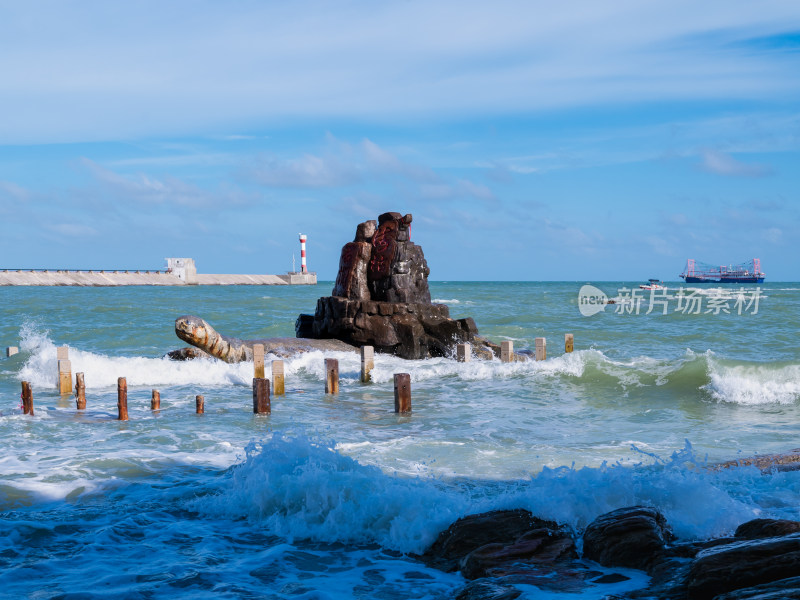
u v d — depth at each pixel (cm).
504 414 1571
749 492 857
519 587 601
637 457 1117
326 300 2609
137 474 1027
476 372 2156
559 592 589
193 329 2192
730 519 729
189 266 17800
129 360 2122
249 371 2144
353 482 838
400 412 1562
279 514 817
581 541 718
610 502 768
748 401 1688
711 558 563
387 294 2558
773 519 675
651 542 661
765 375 1814
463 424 1447
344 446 1194
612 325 4225
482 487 934
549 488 793
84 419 1474
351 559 718
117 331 3541
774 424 1427
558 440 1273
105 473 1030
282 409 1627
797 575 531
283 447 955
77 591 618
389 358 2428
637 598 568
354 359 2397
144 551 728
